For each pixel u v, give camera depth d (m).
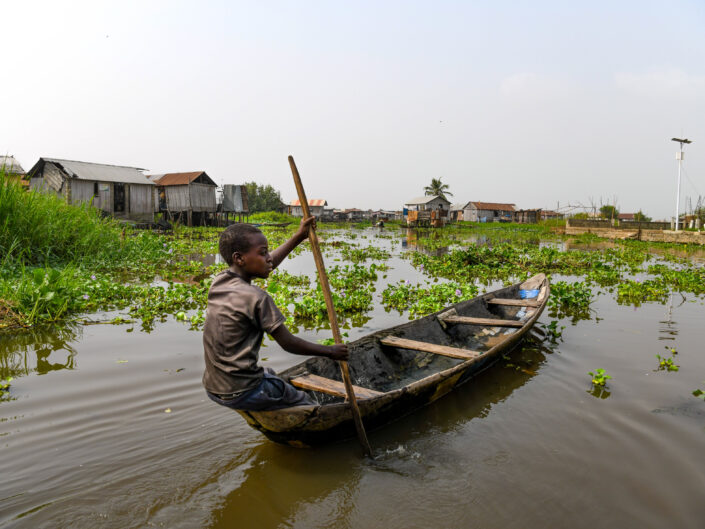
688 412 3.89
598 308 7.90
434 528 2.54
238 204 35.69
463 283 10.31
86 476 2.89
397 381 4.67
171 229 27.09
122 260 11.83
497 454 3.27
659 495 2.81
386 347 4.83
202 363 4.84
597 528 2.53
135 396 4.02
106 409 3.78
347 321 6.83
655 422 3.71
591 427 3.64
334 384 3.46
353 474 3.04
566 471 3.06
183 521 2.55
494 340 6.22
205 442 3.33
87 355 5.07
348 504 2.74
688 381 4.57
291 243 3.29
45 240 9.91
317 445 3.32
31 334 5.82
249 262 2.89
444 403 4.11
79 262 10.34
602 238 28.72
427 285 9.92
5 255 8.70
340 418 3.23
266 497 2.78
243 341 2.83
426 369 5.09
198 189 30.98
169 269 11.93
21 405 3.83
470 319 5.69
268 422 3.04
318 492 2.85
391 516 2.64
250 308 2.77
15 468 2.95
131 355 5.09
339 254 17.22
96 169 25.47
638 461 3.17
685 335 6.19
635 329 6.50
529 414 3.88
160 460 3.09
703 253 18.95
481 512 2.67
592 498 2.79
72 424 3.53
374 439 3.49
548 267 13.20
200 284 9.07
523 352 5.48
